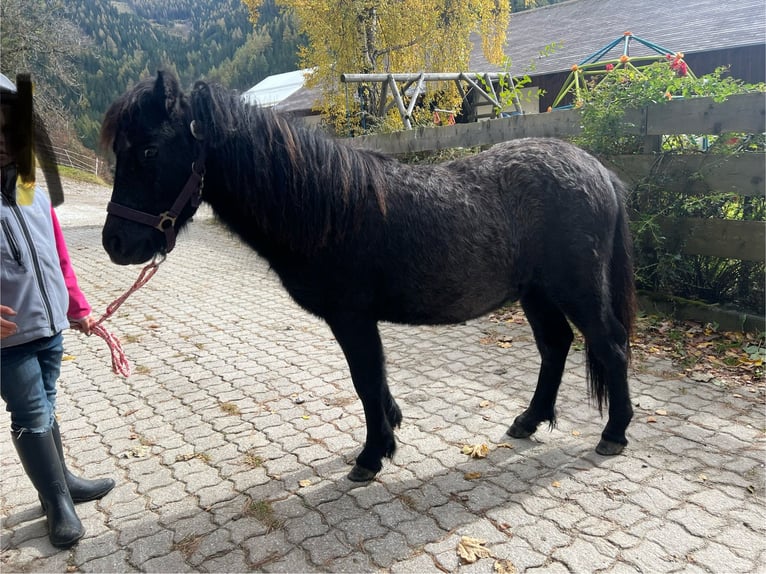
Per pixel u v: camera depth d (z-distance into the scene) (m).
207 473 2.66
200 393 3.60
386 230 2.32
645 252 4.55
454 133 5.91
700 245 4.21
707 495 2.29
